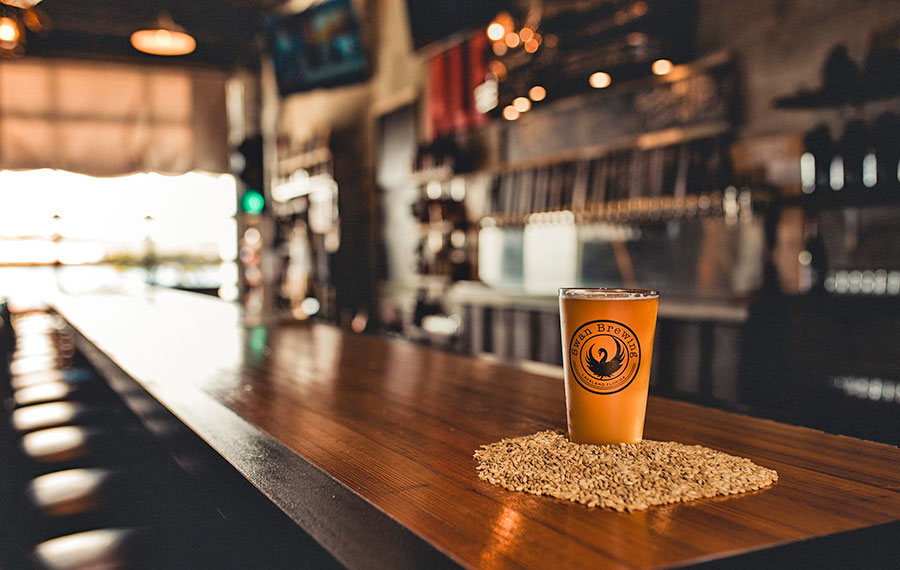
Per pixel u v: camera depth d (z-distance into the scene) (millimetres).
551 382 1347
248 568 1182
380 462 821
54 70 8719
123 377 1618
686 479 705
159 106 9266
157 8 8352
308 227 8336
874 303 3008
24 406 2729
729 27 3824
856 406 3029
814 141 3229
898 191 2832
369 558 575
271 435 974
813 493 690
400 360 1662
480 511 643
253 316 2980
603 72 2740
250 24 8898
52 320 5004
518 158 5336
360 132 7582
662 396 1265
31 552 1280
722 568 539
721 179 3818
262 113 9930
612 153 4336
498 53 3807
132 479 1726
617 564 525
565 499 665
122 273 9062
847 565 590
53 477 1741
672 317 3984
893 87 2748
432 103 6242
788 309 3438
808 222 3506
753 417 1047
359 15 7152
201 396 1284
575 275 5043
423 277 6188
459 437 934
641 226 4492
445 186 6137
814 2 3424
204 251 9523
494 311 5434
